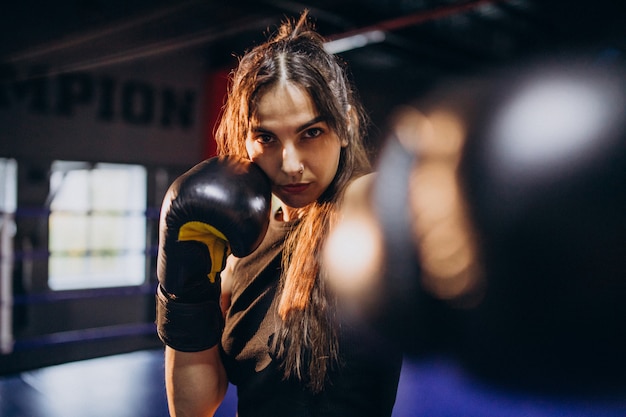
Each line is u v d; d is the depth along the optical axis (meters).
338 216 0.84
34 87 4.92
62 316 5.16
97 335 5.05
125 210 5.65
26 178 4.95
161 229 0.86
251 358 0.93
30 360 4.79
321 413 0.86
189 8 4.52
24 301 4.84
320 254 0.85
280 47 0.85
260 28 5.14
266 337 0.92
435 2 4.46
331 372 0.84
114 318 5.49
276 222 0.98
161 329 0.92
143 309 5.68
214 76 5.98
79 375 4.53
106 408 3.84
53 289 5.14
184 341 0.91
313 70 0.81
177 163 5.86
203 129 6.04
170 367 0.95
